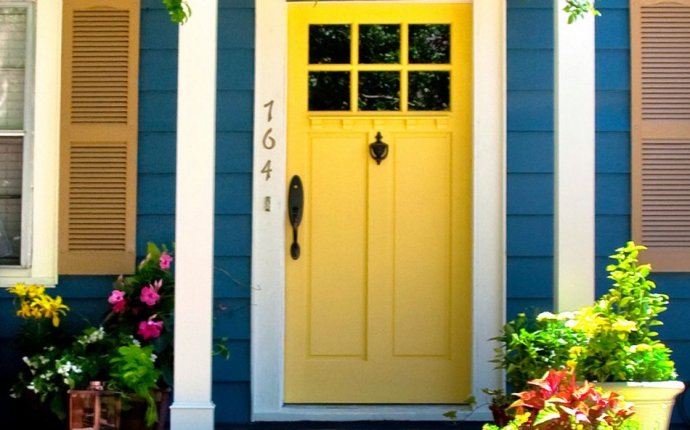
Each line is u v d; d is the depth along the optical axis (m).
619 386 4.04
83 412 4.57
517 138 5.54
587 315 4.18
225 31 5.59
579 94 4.50
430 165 5.65
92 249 5.51
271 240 5.57
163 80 5.56
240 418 5.48
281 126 5.59
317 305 5.62
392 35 5.68
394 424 5.44
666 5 5.50
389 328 5.62
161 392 4.81
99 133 5.53
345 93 5.66
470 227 5.61
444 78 5.66
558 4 4.52
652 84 5.50
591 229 4.47
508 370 4.45
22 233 5.53
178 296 4.45
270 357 5.55
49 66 5.59
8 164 5.60
